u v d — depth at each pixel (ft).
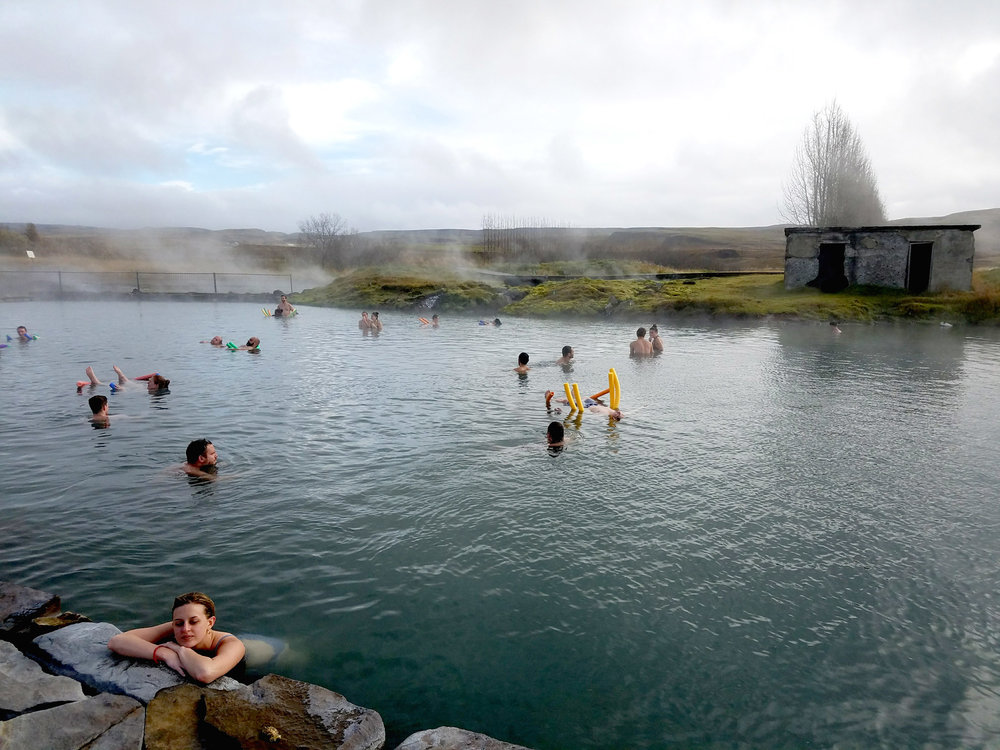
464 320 93.45
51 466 26.35
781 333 73.82
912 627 15.56
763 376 47.26
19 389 41.73
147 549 19.12
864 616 15.99
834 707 12.89
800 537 20.25
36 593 15.81
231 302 125.90
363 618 15.75
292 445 29.43
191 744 10.98
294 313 96.43
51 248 210.59
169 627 14.48
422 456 27.86
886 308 81.51
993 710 12.81
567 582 17.49
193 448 25.99
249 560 18.52
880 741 11.99
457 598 16.66
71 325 82.79
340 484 24.52
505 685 13.47
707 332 75.61
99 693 12.39
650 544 19.72
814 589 17.22
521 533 20.43
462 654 14.43
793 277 92.07
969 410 36.70
